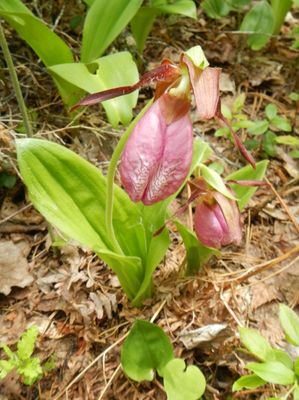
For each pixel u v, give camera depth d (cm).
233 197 27
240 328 27
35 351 33
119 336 33
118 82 34
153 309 34
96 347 33
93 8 40
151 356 29
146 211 31
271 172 45
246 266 37
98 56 39
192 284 35
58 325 34
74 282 36
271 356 26
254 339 26
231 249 39
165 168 21
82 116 44
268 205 42
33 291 36
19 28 37
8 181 40
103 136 44
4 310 35
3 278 35
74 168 28
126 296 35
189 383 26
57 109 45
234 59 54
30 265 37
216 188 27
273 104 47
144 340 29
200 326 33
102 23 39
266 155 46
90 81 34
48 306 35
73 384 31
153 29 55
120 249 29
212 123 47
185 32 56
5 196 41
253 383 25
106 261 30
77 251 37
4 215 40
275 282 36
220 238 29
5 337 33
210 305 34
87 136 44
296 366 25
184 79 21
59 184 28
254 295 35
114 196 29
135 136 21
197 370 26
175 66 21
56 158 27
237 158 46
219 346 32
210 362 32
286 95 51
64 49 38
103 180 29
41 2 52
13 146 39
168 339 29
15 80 29
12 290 35
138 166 21
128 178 21
